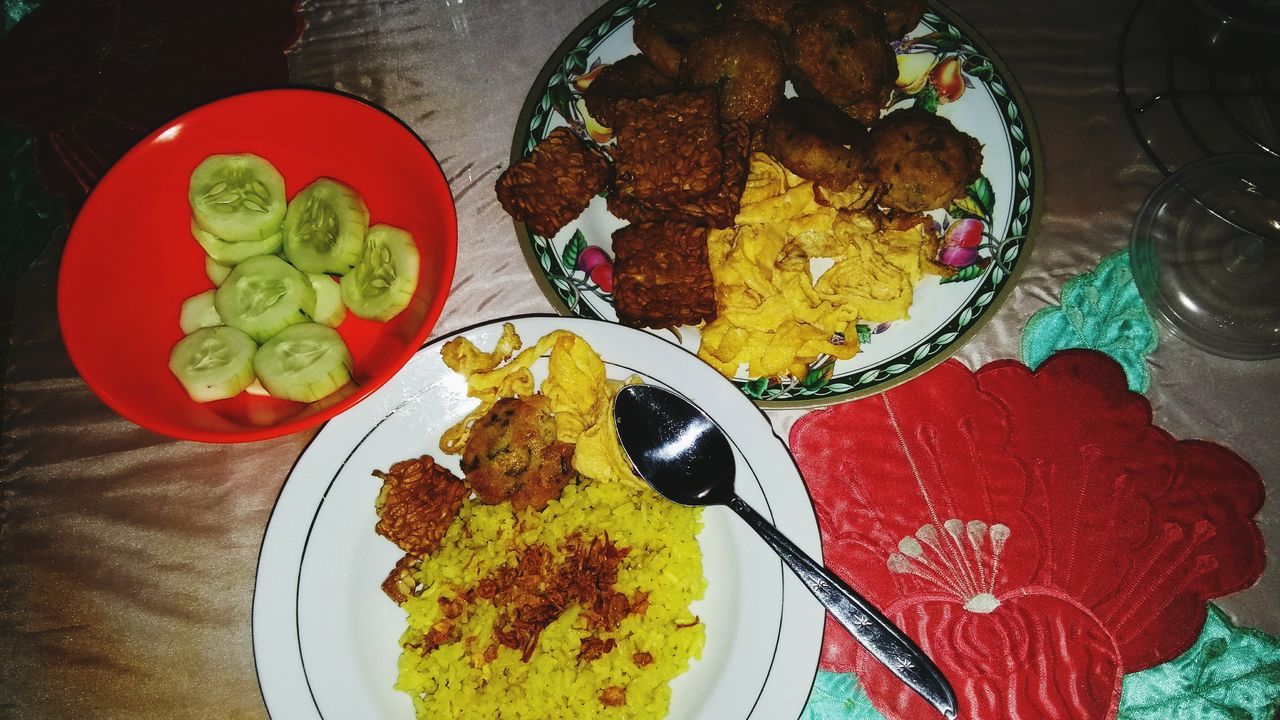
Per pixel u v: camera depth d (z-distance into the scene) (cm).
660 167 35
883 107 39
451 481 35
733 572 34
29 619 36
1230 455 37
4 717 36
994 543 36
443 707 34
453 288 39
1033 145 37
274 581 33
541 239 37
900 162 36
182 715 36
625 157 36
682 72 38
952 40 38
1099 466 37
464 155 40
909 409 37
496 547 35
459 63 41
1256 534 36
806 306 38
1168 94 39
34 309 39
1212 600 36
